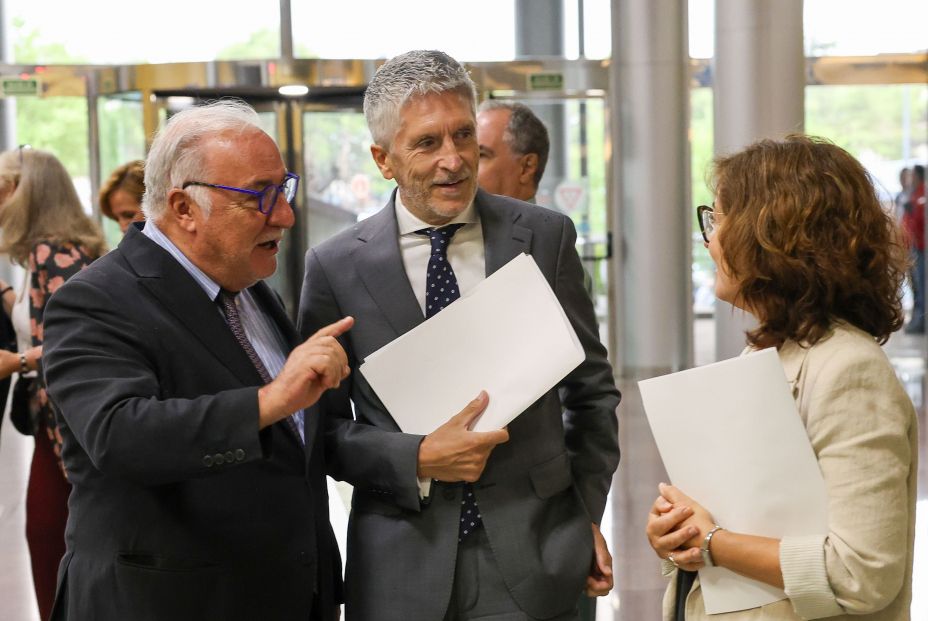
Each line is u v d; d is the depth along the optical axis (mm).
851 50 10047
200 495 1939
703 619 1769
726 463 1727
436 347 2088
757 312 1754
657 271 9555
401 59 2133
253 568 1967
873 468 1591
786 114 8547
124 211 3875
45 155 3432
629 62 9477
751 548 1671
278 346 2195
